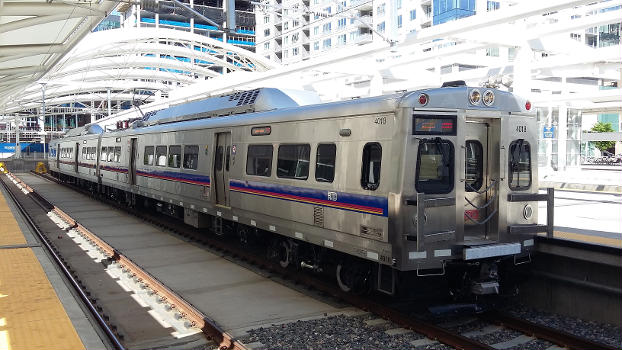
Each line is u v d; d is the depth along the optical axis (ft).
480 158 25.25
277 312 25.71
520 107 25.35
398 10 196.44
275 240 34.76
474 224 24.93
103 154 76.38
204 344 21.50
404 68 81.61
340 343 21.34
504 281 26.81
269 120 33.24
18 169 169.37
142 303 27.37
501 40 60.34
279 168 32.04
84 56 98.84
